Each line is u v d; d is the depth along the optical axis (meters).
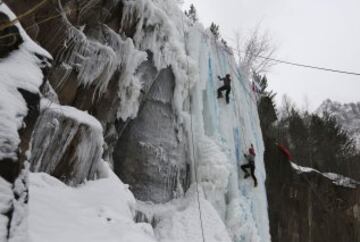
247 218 12.95
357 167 27.73
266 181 19.55
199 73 14.40
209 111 14.09
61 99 8.84
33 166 6.96
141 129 11.94
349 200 21.66
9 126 3.84
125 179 11.31
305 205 20.27
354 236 20.91
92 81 9.59
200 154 12.76
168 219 11.00
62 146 7.47
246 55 26.28
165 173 11.83
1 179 3.65
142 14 11.55
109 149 10.80
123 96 10.84
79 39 9.24
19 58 4.71
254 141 16.00
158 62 12.28
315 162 26.83
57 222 5.63
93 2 9.85
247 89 17.62
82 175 7.74
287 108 33.78
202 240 10.59
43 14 8.36
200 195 11.91
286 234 19.05
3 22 4.59
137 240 6.12
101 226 6.14
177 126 12.68
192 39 14.85
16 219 3.70
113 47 10.45
